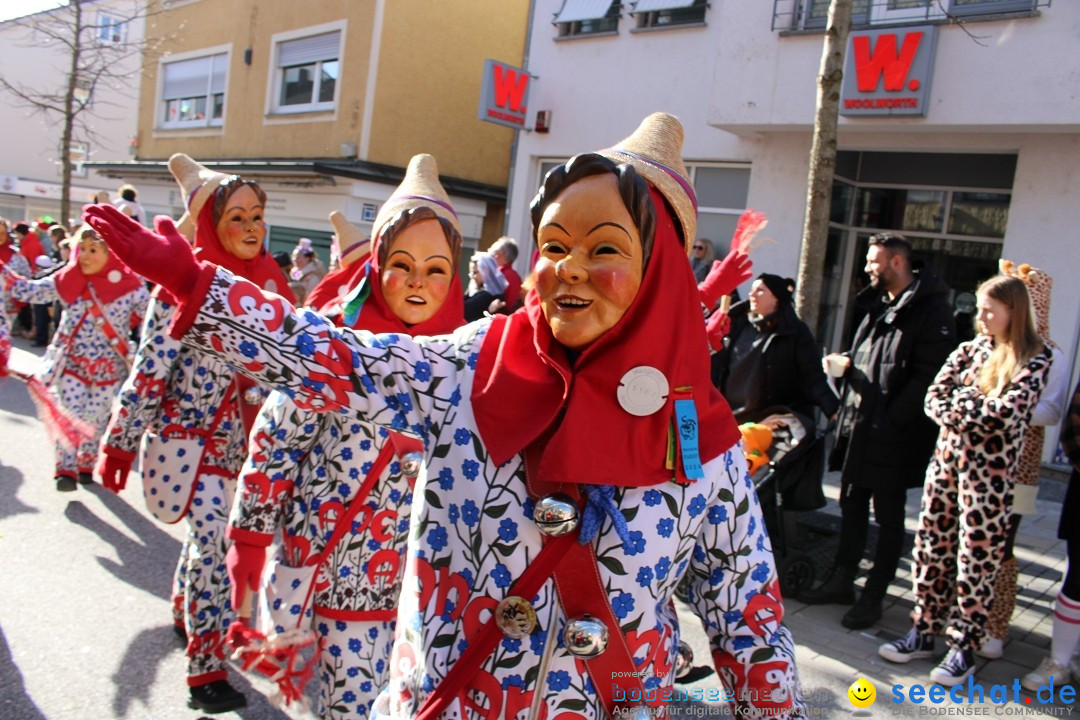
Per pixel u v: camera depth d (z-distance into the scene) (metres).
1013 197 7.95
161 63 19.41
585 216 1.31
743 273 2.36
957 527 3.88
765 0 8.75
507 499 1.35
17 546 4.79
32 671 3.43
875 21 8.48
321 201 14.44
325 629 2.36
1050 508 7.17
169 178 18.64
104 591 4.28
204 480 3.21
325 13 14.91
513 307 6.86
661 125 1.57
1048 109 7.25
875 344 4.32
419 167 2.69
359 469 2.31
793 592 4.74
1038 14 7.27
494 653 1.35
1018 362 3.58
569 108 11.23
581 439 1.30
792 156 9.22
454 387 1.43
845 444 4.55
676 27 10.16
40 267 11.18
